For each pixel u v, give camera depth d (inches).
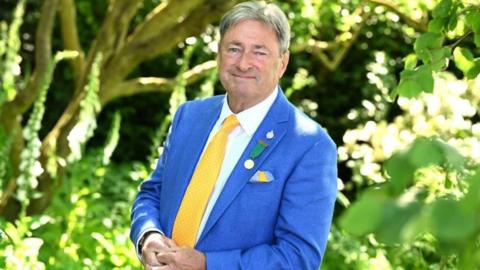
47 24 204.2
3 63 193.3
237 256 95.4
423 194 41.3
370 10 212.8
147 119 340.8
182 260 95.8
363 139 216.2
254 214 96.7
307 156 97.1
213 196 99.2
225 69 99.0
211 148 100.8
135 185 235.1
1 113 201.5
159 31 201.8
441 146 40.7
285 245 95.1
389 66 295.1
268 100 100.6
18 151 201.5
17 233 165.5
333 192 98.0
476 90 196.1
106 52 204.8
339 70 328.2
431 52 90.9
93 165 225.9
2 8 334.6
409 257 161.2
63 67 335.0
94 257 178.7
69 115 204.8
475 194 37.6
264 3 101.3
